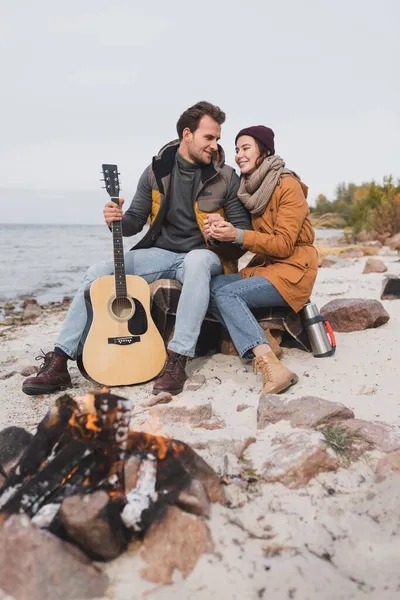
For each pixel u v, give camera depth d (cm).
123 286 351
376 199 2053
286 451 225
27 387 331
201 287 340
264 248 349
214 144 361
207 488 200
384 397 305
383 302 571
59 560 158
